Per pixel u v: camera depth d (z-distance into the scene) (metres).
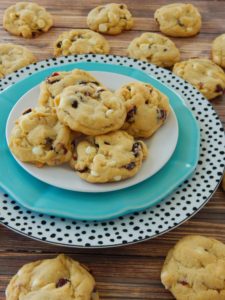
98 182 0.36
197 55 0.54
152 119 0.40
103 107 0.37
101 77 0.45
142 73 0.46
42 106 0.39
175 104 0.43
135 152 0.37
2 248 0.37
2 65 0.49
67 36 0.53
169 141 0.40
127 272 0.36
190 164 0.39
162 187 0.37
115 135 0.37
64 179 0.37
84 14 0.59
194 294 0.33
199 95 0.45
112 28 0.55
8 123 0.40
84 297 0.32
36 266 0.34
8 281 0.35
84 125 0.36
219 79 0.48
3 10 0.59
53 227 0.35
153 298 0.34
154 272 0.36
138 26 0.58
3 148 0.39
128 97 0.40
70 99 0.37
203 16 0.59
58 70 0.46
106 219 0.35
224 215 0.39
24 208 0.36
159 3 0.61
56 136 0.37
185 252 0.34
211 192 0.38
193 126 0.42
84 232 0.35
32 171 0.37
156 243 0.37
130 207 0.36
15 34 0.55
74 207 0.36
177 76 0.47
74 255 0.36
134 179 0.37
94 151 0.36
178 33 0.55
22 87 0.44
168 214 0.36
